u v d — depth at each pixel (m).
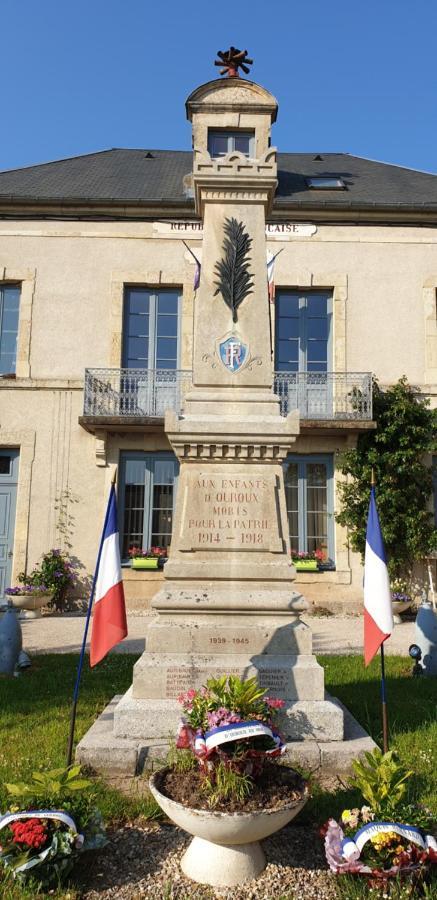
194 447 5.30
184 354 14.62
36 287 14.70
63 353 14.53
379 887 3.00
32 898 2.95
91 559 13.91
